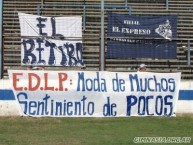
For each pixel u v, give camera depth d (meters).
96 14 28.31
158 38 18.66
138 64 22.16
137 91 17.86
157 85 17.97
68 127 15.63
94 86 17.69
